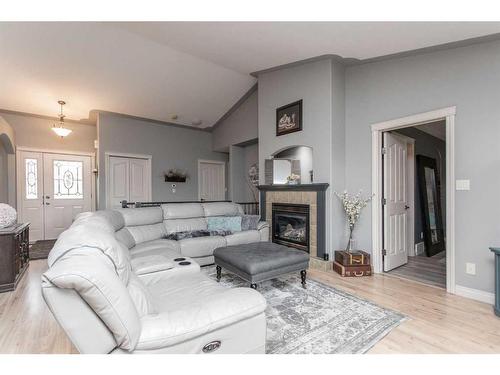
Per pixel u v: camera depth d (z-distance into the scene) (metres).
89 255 1.06
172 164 6.50
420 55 3.00
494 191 2.45
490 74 2.49
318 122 3.73
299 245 3.94
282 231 4.30
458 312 2.29
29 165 5.60
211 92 5.30
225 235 3.90
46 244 5.22
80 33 3.41
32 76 4.19
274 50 3.46
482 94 2.53
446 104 2.78
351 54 3.28
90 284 0.90
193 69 4.46
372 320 2.14
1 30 3.23
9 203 5.33
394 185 3.69
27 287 2.96
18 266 3.15
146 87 4.82
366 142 3.54
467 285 2.61
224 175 7.45
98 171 5.49
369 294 2.69
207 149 7.10
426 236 4.36
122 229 3.28
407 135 4.20
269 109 4.50
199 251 3.56
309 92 3.86
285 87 4.23
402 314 2.25
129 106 5.36
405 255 3.85
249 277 2.51
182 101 5.48
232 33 3.11
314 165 3.79
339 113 3.69
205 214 4.34
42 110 5.32
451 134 2.72
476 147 2.56
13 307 2.45
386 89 3.33
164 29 3.23
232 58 3.88
